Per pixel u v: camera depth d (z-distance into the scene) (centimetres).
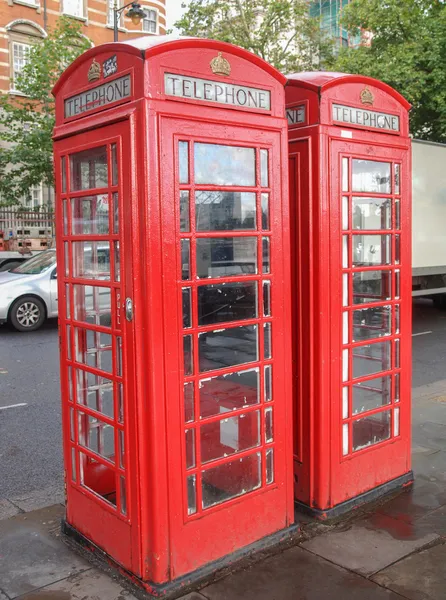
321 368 339
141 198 259
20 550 319
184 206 273
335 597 273
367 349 375
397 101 377
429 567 297
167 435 271
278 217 309
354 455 362
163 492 272
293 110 341
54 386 715
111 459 300
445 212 1218
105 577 290
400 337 392
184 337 278
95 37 2597
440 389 667
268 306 312
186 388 281
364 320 371
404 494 383
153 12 2781
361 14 1692
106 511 299
